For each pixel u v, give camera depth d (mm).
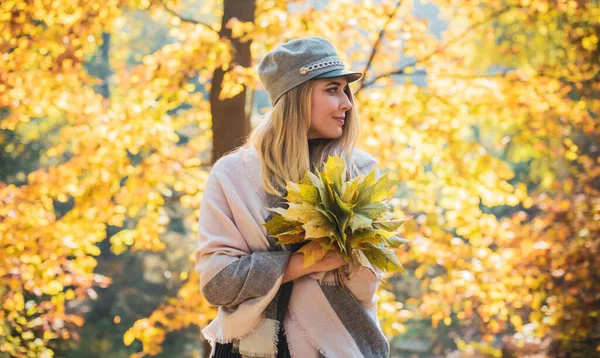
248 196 2029
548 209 6965
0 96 5523
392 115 5984
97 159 5836
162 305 6168
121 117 5828
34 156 13703
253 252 1970
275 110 2062
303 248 1882
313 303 1938
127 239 6242
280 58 2062
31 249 5461
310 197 1871
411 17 6059
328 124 2066
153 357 13914
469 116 6406
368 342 1965
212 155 5855
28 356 5984
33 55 5594
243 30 5301
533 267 6188
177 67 5738
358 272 1950
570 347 7348
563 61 7555
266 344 1906
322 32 5625
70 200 15602
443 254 6117
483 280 6047
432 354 15742
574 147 6668
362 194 1907
